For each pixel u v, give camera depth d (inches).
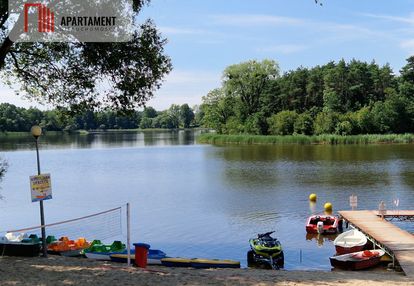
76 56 673.0
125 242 876.0
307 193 1401.3
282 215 1116.5
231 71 4328.3
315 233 956.0
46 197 597.0
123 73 648.4
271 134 4165.8
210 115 4591.5
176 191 1486.2
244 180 1689.2
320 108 4446.4
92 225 1032.2
